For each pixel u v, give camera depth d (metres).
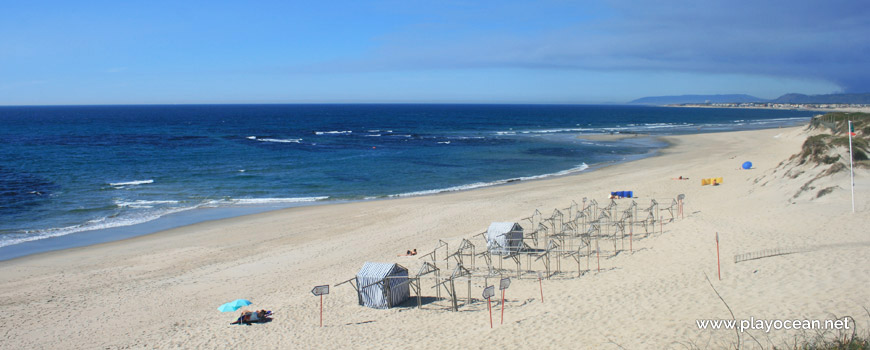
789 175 30.00
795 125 129.38
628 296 15.13
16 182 43.44
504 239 21.89
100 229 29.62
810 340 10.08
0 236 28.05
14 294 19.50
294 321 16.25
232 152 67.06
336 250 24.62
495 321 14.81
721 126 127.56
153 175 48.34
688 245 20.05
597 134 99.44
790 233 19.19
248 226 30.05
